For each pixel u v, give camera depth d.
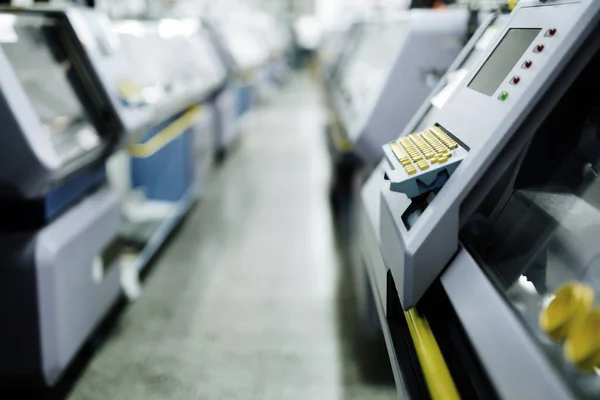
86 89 2.42
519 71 1.10
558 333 0.77
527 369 0.74
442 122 1.39
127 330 2.64
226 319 2.76
